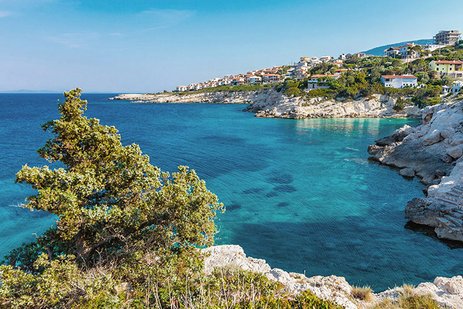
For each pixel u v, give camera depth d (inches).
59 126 537.3
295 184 1784.0
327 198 1560.0
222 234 1183.6
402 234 1170.0
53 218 1299.2
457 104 2341.3
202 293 429.1
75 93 566.6
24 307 419.2
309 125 4163.4
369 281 888.3
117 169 569.3
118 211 525.7
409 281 887.1
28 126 4023.1
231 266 600.7
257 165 2190.0
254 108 6195.9
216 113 5989.2
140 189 592.1
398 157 2137.1
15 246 1078.4
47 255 492.4
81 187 504.1
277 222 1289.4
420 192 1640.0
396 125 4001.0
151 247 553.3
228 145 2883.9
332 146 2819.9
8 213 1334.9
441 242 1104.8
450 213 1179.3
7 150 2508.6
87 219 498.0
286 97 5472.4
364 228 1227.2
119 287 494.6
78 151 558.9
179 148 2721.5
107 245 575.8
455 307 513.3
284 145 2886.3
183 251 572.1
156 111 6510.8
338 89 5216.5
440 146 2015.3
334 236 1163.3
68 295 446.6
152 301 459.8
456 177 1470.2
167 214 561.0
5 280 429.7
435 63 5900.6
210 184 1780.3
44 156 561.3
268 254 1042.7
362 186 1747.0
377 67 6220.5
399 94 4940.9
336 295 544.1
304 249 1071.6
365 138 3179.1
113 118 5142.7
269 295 469.1
